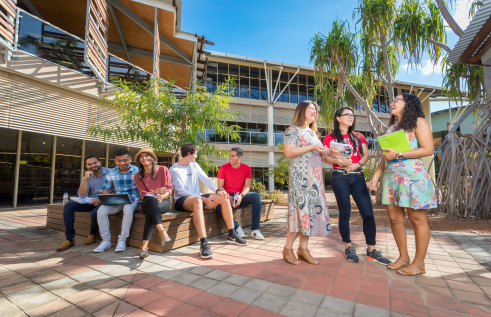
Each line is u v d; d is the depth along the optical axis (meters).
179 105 4.93
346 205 2.72
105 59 7.45
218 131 5.40
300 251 2.63
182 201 3.19
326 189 18.33
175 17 8.98
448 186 5.69
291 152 2.52
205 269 2.40
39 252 2.90
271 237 3.79
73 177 8.02
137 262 2.58
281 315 1.60
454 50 3.32
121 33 9.99
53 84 6.35
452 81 6.53
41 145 7.28
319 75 7.38
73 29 9.74
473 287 2.00
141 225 3.07
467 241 3.47
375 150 7.69
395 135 2.27
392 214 2.48
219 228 3.91
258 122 17.34
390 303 1.75
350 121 2.77
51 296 1.84
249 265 2.52
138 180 3.20
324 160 2.68
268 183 17.20
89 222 3.58
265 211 5.25
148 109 4.64
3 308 1.67
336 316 1.59
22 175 6.88
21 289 1.95
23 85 5.88
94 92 7.20
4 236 3.62
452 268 2.43
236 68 17.42
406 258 2.46
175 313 1.62
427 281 2.12
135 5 8.46
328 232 2.47
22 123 5.85
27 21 5.75
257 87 17.89
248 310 1.66
